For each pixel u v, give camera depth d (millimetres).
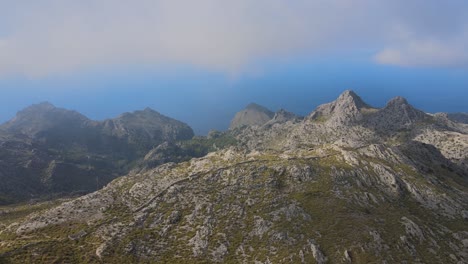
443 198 154750
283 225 121562
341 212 130125
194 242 116562
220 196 141125
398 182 159750
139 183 155625
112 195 147125
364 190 149625
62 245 109812
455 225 138625
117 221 126375
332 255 106688
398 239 117812
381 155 185000
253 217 127375
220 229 122312
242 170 159625
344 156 177125
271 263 104625
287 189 146625
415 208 146000
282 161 169000
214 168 165625
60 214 131125
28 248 105812
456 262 114562
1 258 99375
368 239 113938
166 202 138875
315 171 159375
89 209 135125
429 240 123125
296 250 108938
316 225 121562
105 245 110562
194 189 146750
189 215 130500
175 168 175000
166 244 116125
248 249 112438
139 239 116562
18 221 136000
